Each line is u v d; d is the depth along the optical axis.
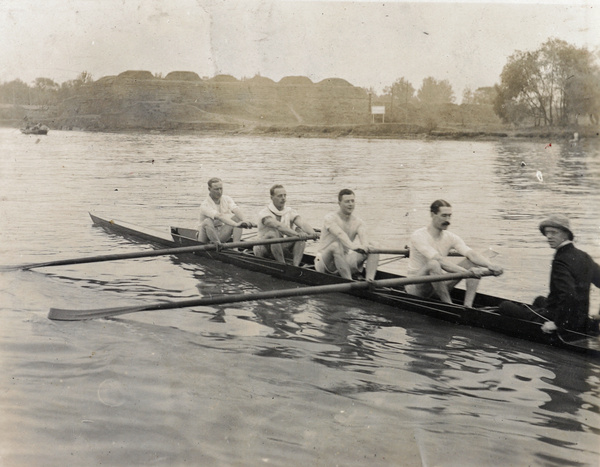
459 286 6.46
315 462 2.96
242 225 7.48
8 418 3.36
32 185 14.52
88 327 4.99
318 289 5.09
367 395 3.72
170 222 10.14
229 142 30.77
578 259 4.43
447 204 5.25
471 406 3.57
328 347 4.57
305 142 30.41
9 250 7.95
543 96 24.53
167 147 27.27
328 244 6.28
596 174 16.62
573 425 3.33
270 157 22.47
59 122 37.56
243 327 5.05
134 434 3.23
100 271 7.02
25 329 4.88
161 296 5.98
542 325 4.56
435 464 2.92
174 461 2.98
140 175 16.72
